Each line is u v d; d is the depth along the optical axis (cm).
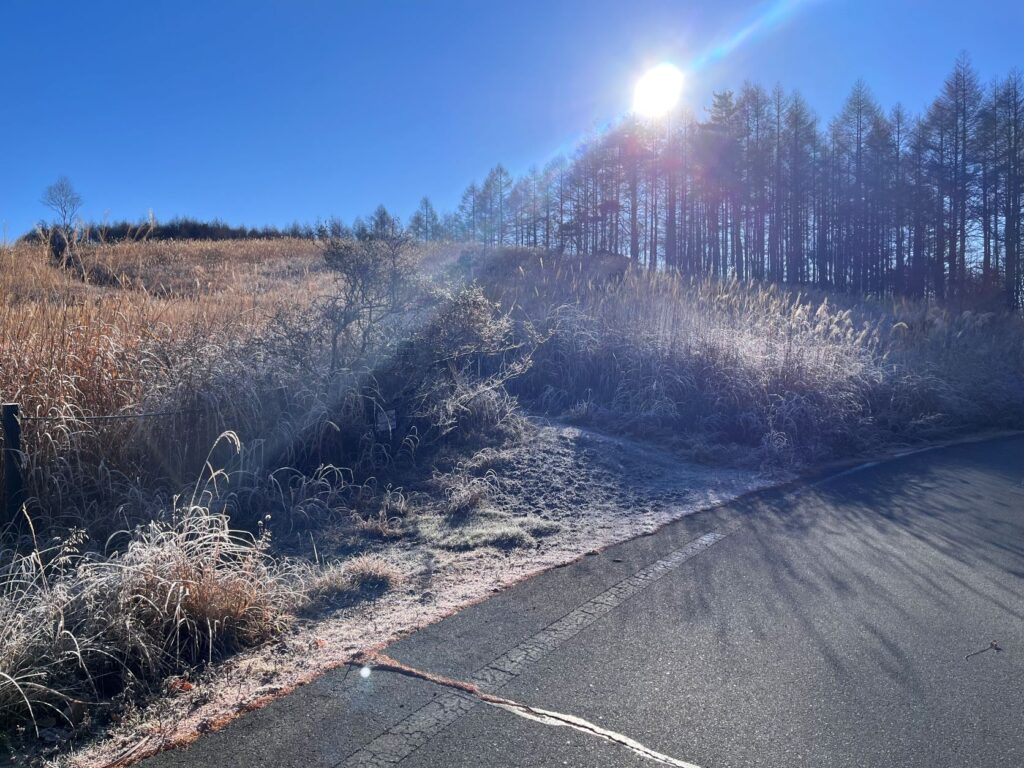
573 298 1436
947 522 719
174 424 676
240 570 487
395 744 338
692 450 984
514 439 926
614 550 616
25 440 599
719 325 1314
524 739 342
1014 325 2139
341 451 793
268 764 325
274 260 2662
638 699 377
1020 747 341
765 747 338
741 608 495
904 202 4894
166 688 394
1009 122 4428
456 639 445
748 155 5244
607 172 5388
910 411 1331
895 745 341
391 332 896
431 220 5466
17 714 362
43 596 429
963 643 448
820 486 855
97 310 834
